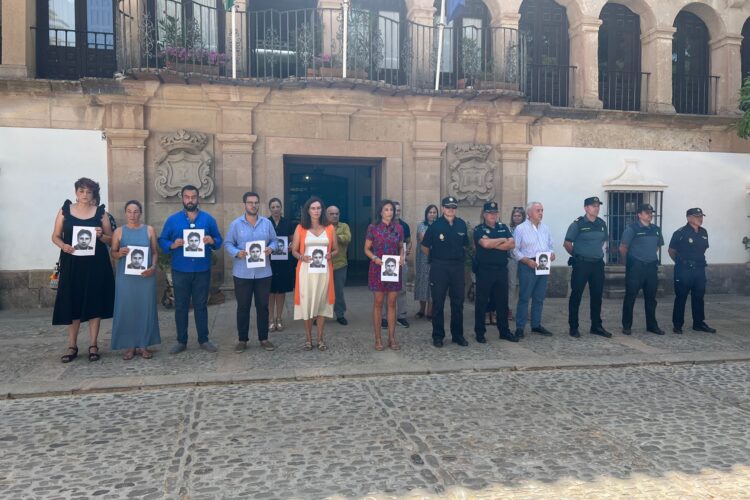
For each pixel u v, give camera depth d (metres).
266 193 10.28
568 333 7.91
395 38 11.15
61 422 4.48
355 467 3.67
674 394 5.26
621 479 3.50
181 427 4.37
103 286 6.21
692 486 3.41
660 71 11.81
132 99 9.48
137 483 3.45
